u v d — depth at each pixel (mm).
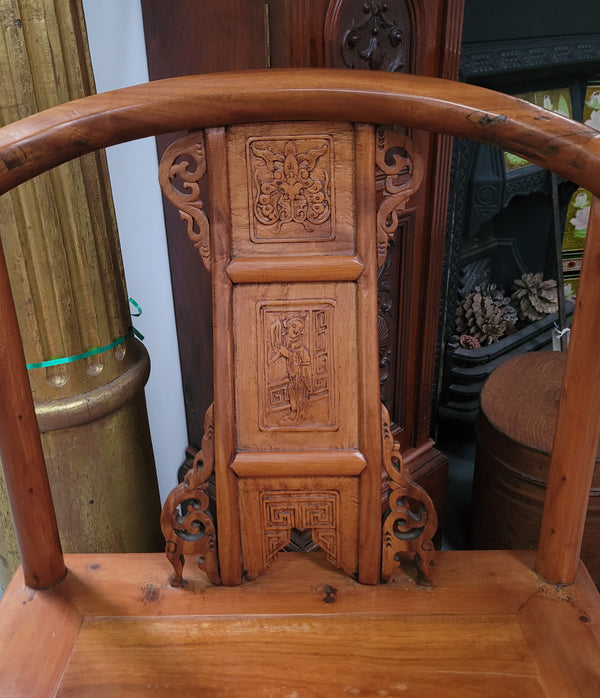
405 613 810
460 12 1237
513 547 1477
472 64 1747
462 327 2227
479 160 1957
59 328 1029
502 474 1439
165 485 1642
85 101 696
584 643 768
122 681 736
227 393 774
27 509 802
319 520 823
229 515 810
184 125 704
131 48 1277
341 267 750
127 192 1353
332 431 791
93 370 1090
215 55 1155
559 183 2252
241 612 814
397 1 1147
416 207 1338
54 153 685
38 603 827
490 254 2383
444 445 2143
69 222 999
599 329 722
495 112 669
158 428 1577
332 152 728
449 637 780
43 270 990
